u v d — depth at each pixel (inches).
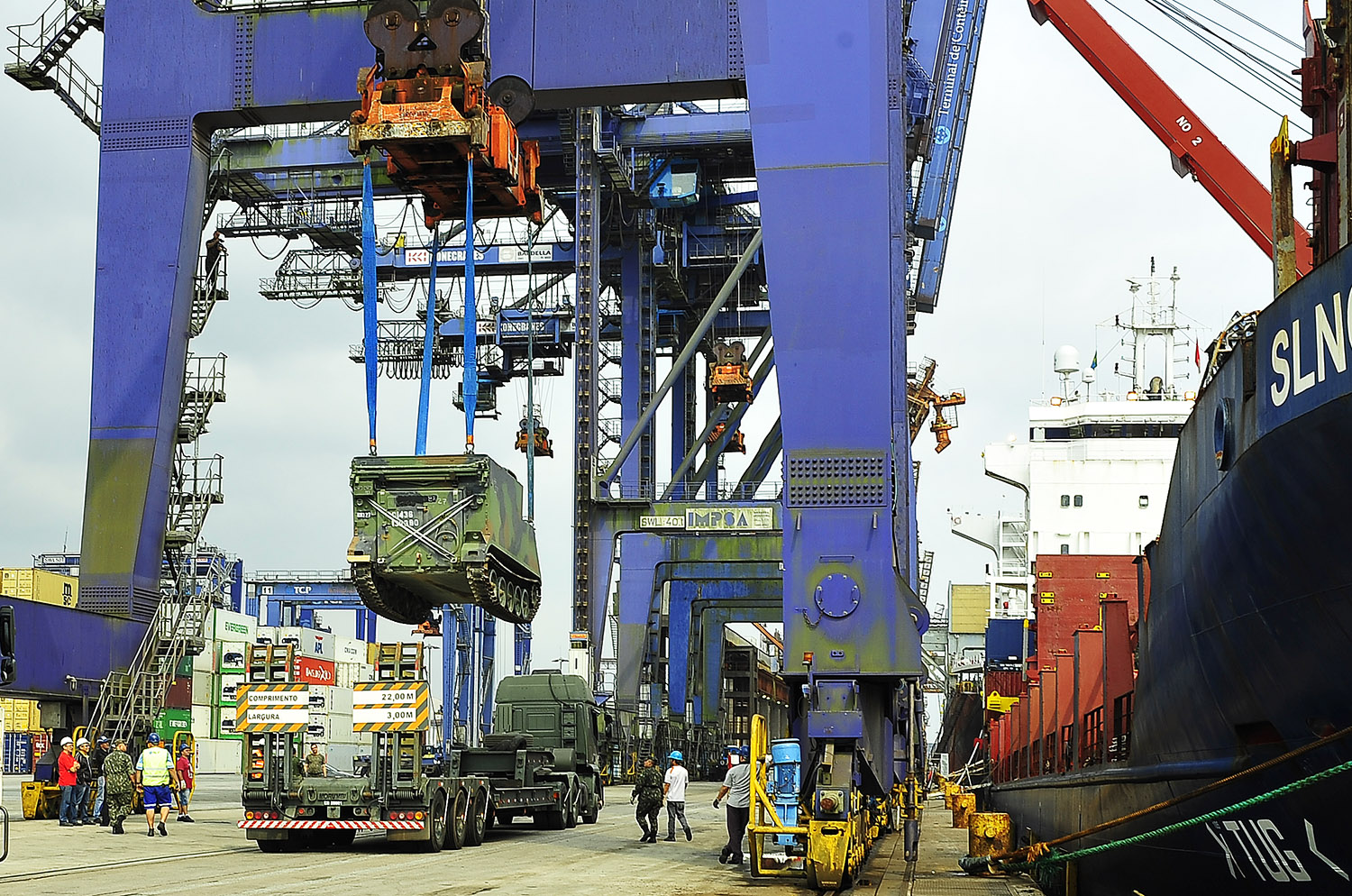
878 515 787.4
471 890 646.5
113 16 1224.2
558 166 1931.6
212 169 1667.1
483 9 935.7
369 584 860.6
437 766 937.5
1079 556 960.9
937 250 1962.4
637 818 1011.9
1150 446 1756.9
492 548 860.0
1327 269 354.6
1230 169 1240.2
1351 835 381.7
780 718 3821.4
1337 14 483.8
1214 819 427.8
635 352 2086.6
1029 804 984.3
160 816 1007.0
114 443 1214.3
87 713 1164.5
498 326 2257.6
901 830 1099.9
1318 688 394.9
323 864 774.5
